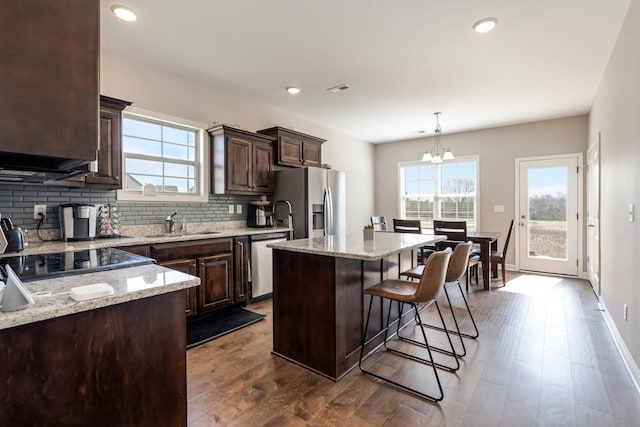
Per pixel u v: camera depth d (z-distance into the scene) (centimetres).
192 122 364
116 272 146
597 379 207
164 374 128
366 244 244
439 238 293
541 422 167
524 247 543
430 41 279
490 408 179
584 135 493
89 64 105
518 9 234
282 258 240
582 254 493
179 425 133
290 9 234
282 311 240
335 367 211
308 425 167
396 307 285
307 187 411
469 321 310
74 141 102
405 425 166
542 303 364
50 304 100
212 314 332
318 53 301
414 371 220
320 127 557
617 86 275
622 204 258
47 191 272
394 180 684
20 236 216
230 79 361
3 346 94
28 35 95
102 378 112
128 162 323
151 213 336
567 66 327
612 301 291
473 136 591
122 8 231
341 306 216
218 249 331
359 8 233
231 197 412
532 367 223
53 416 102
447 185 623
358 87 385
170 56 307
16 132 93
